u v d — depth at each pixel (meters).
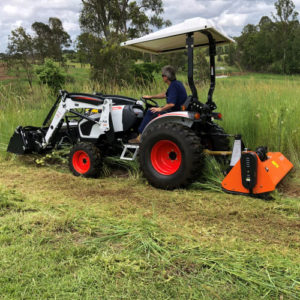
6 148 5.88
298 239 2.51
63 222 2.78
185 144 3.72
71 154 4.71
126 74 14.54
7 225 2.74
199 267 2.11
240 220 2.90
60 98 5.06
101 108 4.50
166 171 4.00
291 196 3.64
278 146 4.84
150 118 4.34
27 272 2.07
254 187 3.46
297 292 1.85
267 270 2.06
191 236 2.54
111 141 4.58
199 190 3.83
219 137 4.29
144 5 24.47
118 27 23.66
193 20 3.76
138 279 1.99
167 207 3.26
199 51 12.60
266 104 5.61
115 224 2.80
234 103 5.68
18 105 7.61
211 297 1.81
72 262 2.17
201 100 6.27
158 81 8.15
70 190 3.89
